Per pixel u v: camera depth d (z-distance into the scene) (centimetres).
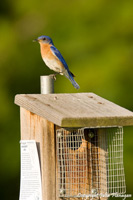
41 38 1056
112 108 757
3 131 1658
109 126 712
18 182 1596
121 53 1700
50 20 1798
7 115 1680
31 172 753
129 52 1708
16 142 1645
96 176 750
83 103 772
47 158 732
